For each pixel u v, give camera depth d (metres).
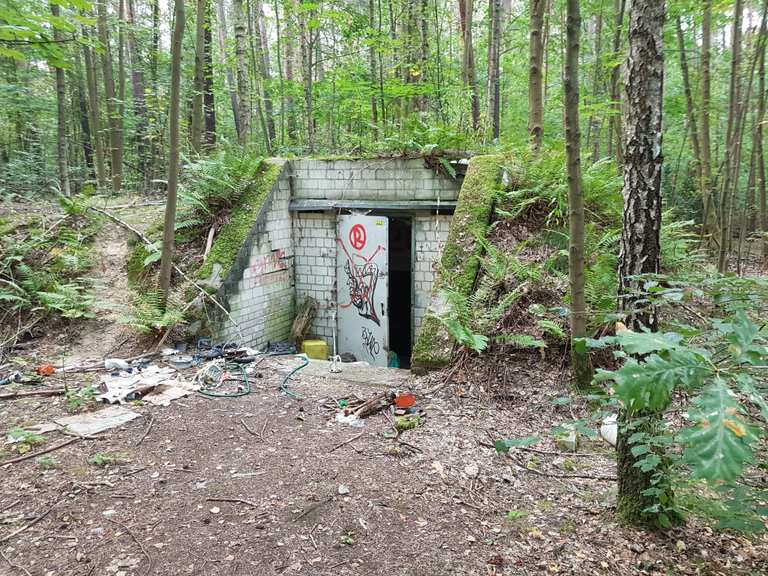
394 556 2.91
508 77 15.44
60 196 8.26
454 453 4.13
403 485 3.66
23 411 4.79
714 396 1.32
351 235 8.29
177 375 5.82
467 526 3.20
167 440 4.32
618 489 3.20
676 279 2.44
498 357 5.51
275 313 8.35
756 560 2.76
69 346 6.64
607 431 4.29
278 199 8.30
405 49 11.45
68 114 15.55
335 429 4.56
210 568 2.80
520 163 7.17
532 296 5.85
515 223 6.75
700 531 3.00
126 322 6.39
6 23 3.32
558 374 5.23
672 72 12.55
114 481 3.67
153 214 9.18
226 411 4.93
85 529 3.12
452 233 6.71
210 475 3.78
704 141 8.41
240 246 7.48
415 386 5.45
